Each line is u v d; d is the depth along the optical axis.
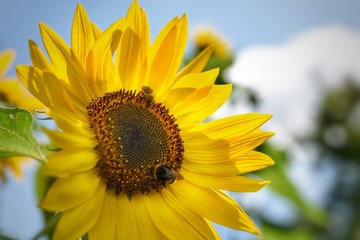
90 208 0.37
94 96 0.41
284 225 0.57
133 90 0.43
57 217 0.36
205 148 0.43
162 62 0.43
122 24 0.40
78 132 0.37
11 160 0.50
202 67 0.44
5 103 0.52
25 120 0.36
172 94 0.43
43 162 0.36
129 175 0.41
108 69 0.41
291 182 0.57
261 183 0.41
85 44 0.39
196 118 0.44
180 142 0.43
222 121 0.43
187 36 0.42
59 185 0.34
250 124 0.43
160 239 0.41
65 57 0.37
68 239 0.34
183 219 0.42
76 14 0.38
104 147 0.40
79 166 0.36
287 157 0.58
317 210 0.57
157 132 0.43
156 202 0.42
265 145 0.58
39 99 0.34
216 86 0.44
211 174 0.43
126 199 0.41
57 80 0.34
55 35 0.37
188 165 0.43
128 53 0.41
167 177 0.41
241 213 0.41
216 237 0.41
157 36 0.42
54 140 0.33
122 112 0.42
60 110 0.36
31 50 0.36
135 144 0.41
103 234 0.37
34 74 0.34
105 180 0.40
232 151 0.43
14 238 0.40
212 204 0.42
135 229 0.40
